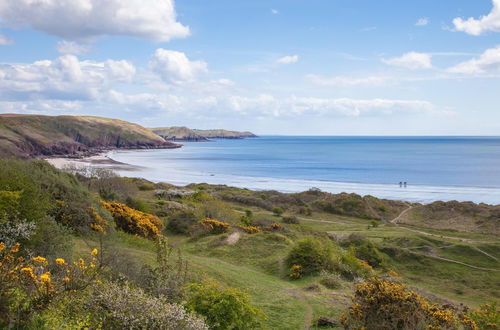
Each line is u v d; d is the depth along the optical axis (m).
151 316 6.13
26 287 5.41
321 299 15.40
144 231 25.20
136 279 10.20
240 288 16.03
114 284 6.99
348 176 117.19
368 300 10.17
